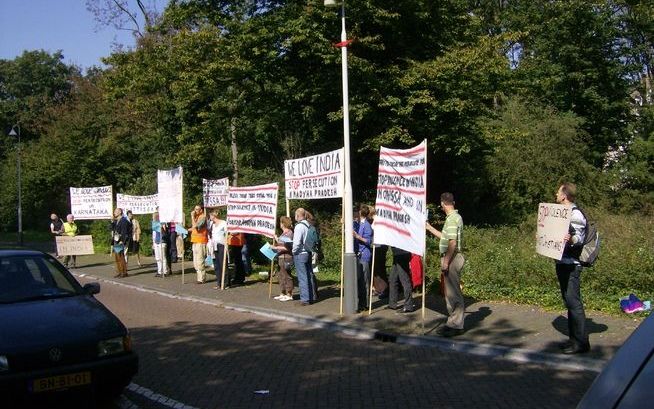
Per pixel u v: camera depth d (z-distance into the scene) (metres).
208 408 6.17
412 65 21.03
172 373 7.53
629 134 31.81
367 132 22.11
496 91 23.09
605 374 1.92
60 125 39.78
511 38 21.50
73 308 6.48
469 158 25.33
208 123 22.80
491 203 27.05
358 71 19.56
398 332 9.35
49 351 5.69
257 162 28.58
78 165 38.91
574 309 7.57
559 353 7.62
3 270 7.03
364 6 19.27
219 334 9.84
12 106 65.50
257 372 7.51
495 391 6.54
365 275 11.59
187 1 22.61
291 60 21.75
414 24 22.09
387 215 10.40
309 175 12.12
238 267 15.49
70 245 21.36
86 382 5.81
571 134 26.56
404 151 9.91
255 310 11.80
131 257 24.94
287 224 12.91
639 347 1.92
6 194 45.34
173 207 16.70
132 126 35.41
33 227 49.81
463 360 7.89
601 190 26.95
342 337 9.52
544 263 11.74
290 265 12.77
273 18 20.11
